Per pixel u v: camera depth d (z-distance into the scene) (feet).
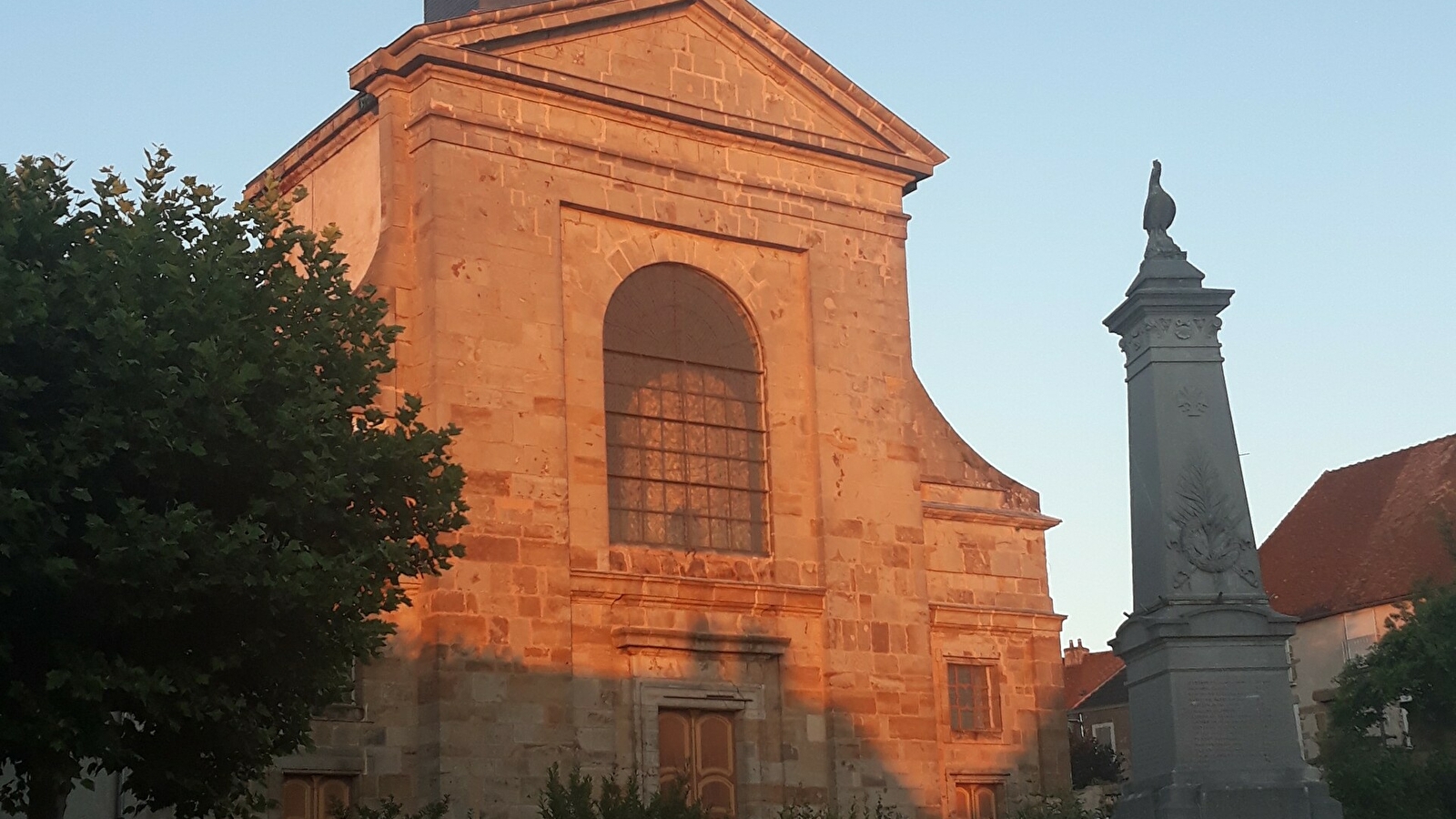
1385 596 152.56
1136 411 78.02
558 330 101.91
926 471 120.98
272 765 79.05
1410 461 166.30
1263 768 71.72
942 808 113.29
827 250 115.44
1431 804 103.71
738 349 112.16
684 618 103.65
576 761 96.94
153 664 65.16
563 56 106.63
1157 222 79.46
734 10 113.39
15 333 61.82
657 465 106.73
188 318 65.05
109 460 63.31
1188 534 74.59
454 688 93.30
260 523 67.05
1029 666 120.67
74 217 67.72
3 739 62.44
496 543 96.63
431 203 99.50
